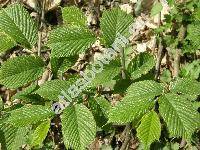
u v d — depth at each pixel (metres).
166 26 0.84
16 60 0.46
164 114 0.37
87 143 0.40
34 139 0.44
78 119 0.41
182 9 0.85
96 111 0.45
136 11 0.94
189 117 0.36
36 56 0.47
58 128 0.80
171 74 0.84
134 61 0.46
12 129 0.45
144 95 0.38
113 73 0.44
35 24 0.47
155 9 0.88
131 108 0.37
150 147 0.75
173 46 0.84
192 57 0.84
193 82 0.39
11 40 0.47
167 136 0.75
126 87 0.47
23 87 0.88
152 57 0.47
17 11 0.47
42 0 0.99
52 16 0.98
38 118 0.42
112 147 0.80
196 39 0.51
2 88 0.92
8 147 0.44
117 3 0.97
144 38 0.91
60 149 0.80
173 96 0.38
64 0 0.99
